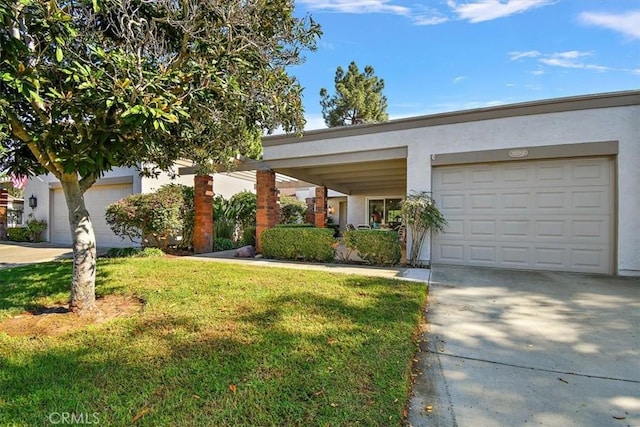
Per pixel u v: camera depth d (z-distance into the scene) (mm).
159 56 3773
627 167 6660
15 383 2594
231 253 10945
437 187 8242
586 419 2363
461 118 7859
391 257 8047
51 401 2373
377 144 8758
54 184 14453
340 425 2174
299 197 23766
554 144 7105
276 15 4461
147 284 5586
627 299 5148
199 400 2400
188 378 2680
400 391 2580
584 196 7070
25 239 14945
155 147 4590
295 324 3844
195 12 3812
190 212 11305
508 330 3979
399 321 4000
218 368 2836
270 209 10391
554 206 7285
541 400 2586
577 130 6953
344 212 23203
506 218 7656
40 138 3602
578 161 7105
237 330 3652
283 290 5312
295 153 9797
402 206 8133
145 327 3729
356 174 13016
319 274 6668
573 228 7156
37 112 3533
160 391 2508
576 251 7133
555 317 4402
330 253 8719
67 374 2734
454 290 5742
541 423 2318
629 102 6660
